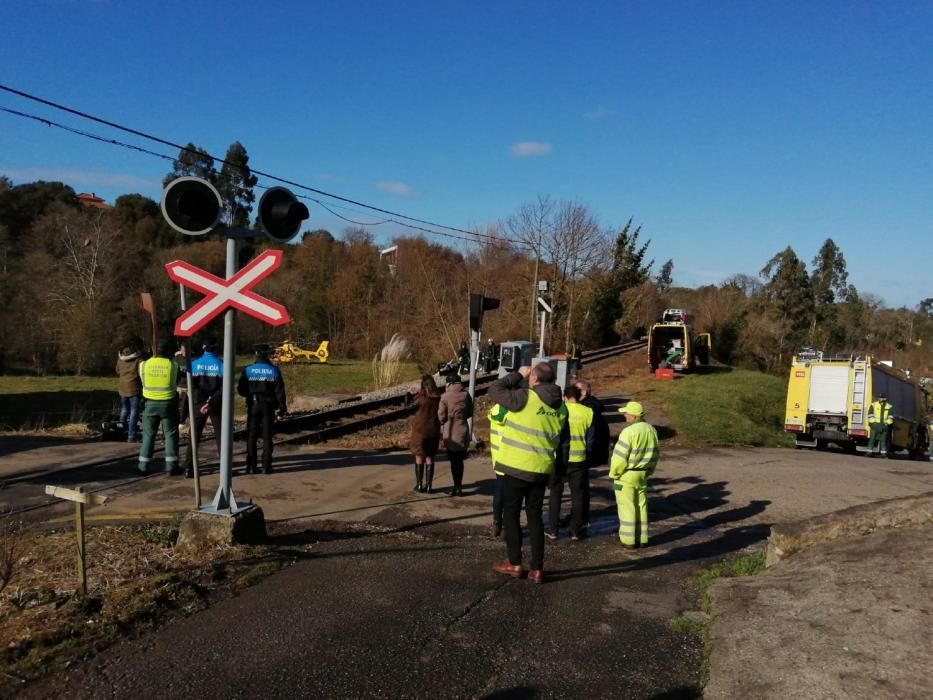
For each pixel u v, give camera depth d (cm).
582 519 731
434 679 384
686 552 699
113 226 4359
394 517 757
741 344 6078
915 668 367
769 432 1956
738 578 563
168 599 470
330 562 578
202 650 403
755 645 419
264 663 391
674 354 3369
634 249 5344
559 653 426
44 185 5956
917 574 486
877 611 438
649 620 490
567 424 715
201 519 584
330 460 1054
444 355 3372
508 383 571
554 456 572
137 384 1112
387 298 5153
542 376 575
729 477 1130
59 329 3850
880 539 571
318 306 5344
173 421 873
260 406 916
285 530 669
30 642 393
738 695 365
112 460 947
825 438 2138
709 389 2698
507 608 500
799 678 370
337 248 6153
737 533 788
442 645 429
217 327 4497
